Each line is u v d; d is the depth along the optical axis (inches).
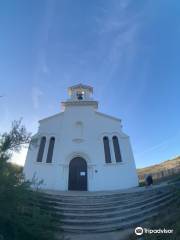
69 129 987.3
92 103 1056.8
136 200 584.7
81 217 494.9
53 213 482.9
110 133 983.0
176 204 490.9
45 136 989.8
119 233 430.6
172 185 589.9
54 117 1036.5
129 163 905.5
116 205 565.3
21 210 276.5
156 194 603.5
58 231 358.6
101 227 454.0
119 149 948.6
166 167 1596.9
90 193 716.0
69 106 1056.8
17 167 289.7
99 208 542.3
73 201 586.9
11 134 302.0
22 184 279.0
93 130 984.9
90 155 925.8
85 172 911.0
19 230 273.0
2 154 279.6
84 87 1189.7
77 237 415.5
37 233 287.0
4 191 252.4
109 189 857.5
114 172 893.8
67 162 919.7
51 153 952.9
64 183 874.8
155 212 499.5
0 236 246.7
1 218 255.1
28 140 313.4
